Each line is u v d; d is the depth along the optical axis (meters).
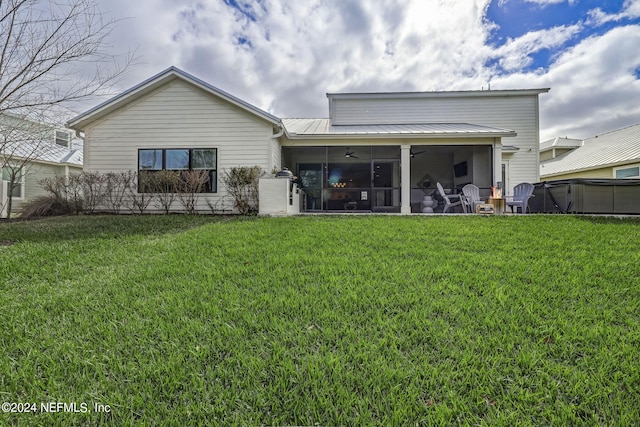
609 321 2.23
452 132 10.34
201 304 2.54
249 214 9.31
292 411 1.46
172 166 10.02
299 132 11.27
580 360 1.79
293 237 5.12
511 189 14.54
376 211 12.01
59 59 5.33
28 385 1.62
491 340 1.98
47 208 9.48
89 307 2.52
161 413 1.45
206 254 4.07
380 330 2.13
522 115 14.72
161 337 2.06
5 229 6.12
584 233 5.45
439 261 3.71
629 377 1.62
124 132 9.98
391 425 1.38
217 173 9.94
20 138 6.08
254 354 1.87
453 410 1.44
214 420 1.41
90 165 9.96
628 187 8.93
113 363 1.80
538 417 1.42
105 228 6.16
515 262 3.65
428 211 11.90
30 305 2.57
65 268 3.53
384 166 12.56
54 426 1.39
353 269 3.39
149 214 9.30
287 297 2.69
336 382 1.62
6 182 11.77
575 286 2.88
